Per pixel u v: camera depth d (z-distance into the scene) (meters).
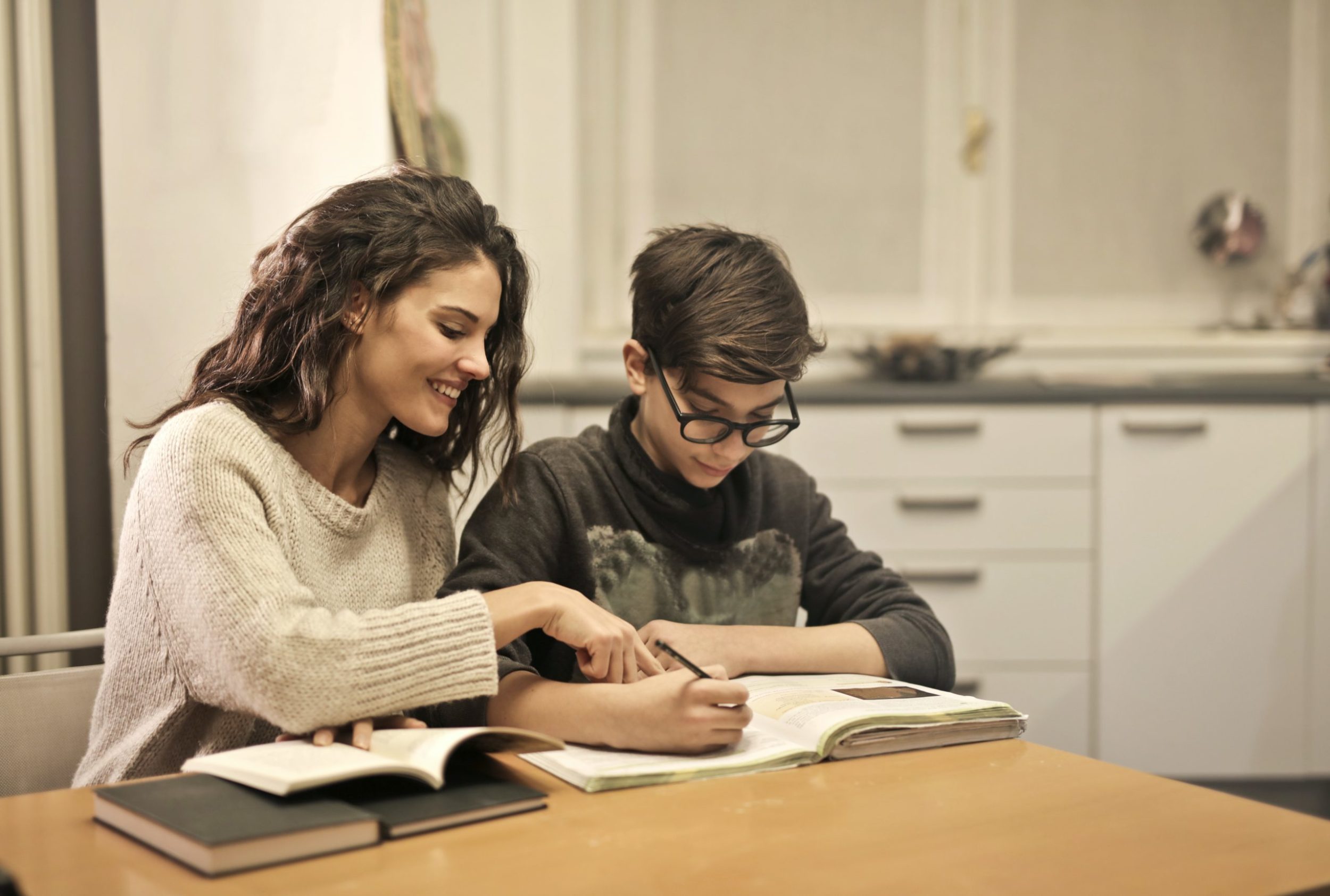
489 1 2.92
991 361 3.10
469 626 0.83
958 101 3.13
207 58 1.55
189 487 0.86
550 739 0.74
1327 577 2.55
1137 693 2.58
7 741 1.06
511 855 0.61
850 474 2.60
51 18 1.52
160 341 1.52
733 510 1.24
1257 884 0.58
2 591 1.48
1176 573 2.57
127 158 1.50
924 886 0.57
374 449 1.11
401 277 0.94
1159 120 3.12
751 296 1.08
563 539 1.18
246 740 0.95
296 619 0.79
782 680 1.00
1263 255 3.13
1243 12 3.09
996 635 2.60
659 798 0.71
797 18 3.11
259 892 0.55
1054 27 3.10
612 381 2.77
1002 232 3.14
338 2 1.70
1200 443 2.55
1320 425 2.54
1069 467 2.58
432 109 2.30
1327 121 3.10
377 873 0.58
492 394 1.10
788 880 0.58
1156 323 3.15
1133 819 0.68
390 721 0.83
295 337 0.96
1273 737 2.56
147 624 0.92
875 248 3.16
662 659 1.01
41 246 1.48
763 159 3.14
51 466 1.50
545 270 2.97
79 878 0.57
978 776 0.77
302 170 1.65
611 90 3.11
